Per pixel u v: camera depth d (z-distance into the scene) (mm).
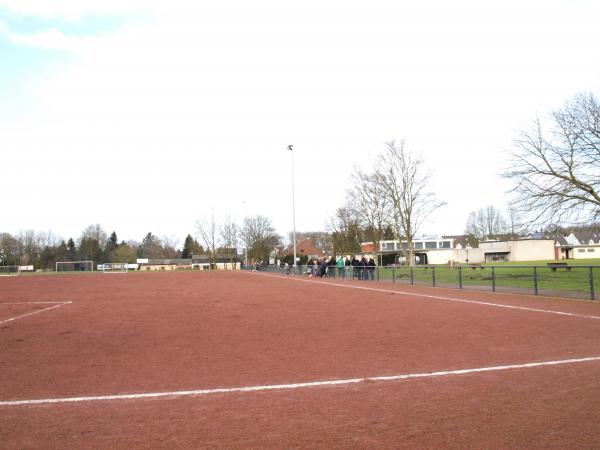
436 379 6516
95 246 127500
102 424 4914
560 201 26656
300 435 4512
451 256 83125
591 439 4324
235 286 30047
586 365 7168
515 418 4895
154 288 28984
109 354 8672
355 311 14883
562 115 35375
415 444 4258
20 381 6754
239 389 6172
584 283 19703
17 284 36719
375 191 51781
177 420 4996
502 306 15352
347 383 6383
